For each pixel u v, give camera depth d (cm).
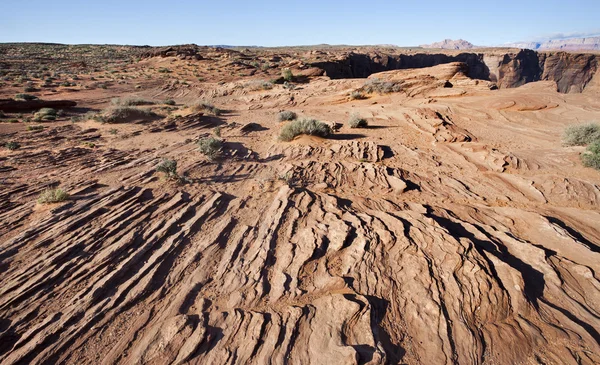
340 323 475
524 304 527
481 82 3111
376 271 591
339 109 3006
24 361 436
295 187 998
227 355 436
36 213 797
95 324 496
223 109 3238
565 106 2258
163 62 6894
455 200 1013
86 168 1154
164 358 436
